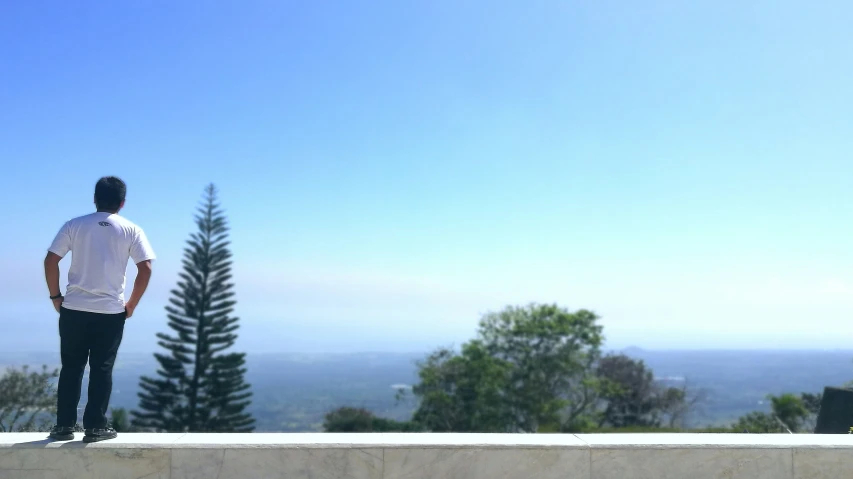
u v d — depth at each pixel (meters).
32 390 11.11
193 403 35.31
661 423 35.66
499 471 4.30
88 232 4.45
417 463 4.29
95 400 4.32
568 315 30.78
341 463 4.25
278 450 4.23
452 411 30.31
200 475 4.19
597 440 4.48
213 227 36.84
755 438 4.62
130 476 4.17
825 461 4.36
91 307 4.36
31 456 4.14
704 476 4.34
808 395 23.58
